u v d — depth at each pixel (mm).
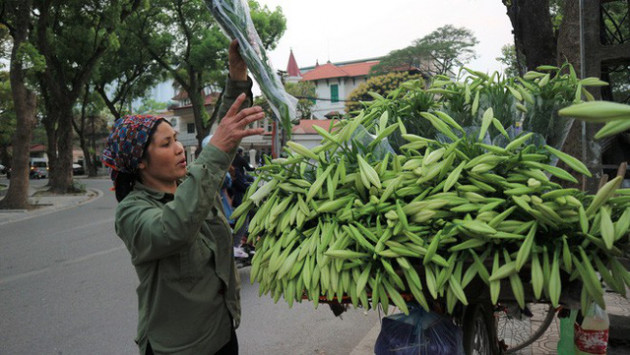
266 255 1784
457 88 2066
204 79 32531
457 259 1534
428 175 1633
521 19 5430
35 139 67625
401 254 1542
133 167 1659
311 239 1712
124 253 7492
